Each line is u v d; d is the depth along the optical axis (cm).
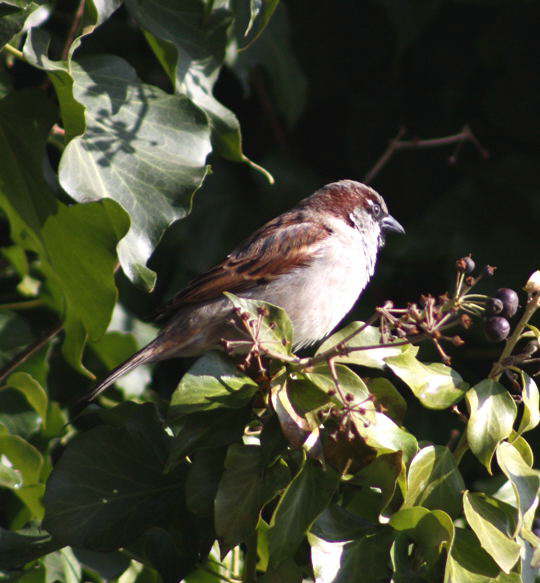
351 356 527
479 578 466
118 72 562
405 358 507
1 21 532
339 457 483
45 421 677
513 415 488
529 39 1019
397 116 1077
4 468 617
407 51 1064
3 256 813
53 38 880
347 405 475
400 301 972
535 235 952
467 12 1039
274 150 1034
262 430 497
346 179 1067
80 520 532
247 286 830
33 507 634
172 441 542
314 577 469
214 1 611
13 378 669
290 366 508
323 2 1032
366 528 489
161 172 536
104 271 552
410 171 1067
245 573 527
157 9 608
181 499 549
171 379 899
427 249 952
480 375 934
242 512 484
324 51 1051
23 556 553
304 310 854
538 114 1030
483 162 1031
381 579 482
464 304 486
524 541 486
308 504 473
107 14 537
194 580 577
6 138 574
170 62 600
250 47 845
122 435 556
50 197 545
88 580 637
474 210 973
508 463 487
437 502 486
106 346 802
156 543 539
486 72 1055
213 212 960
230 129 622
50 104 570
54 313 786
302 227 871
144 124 550
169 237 924
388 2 989
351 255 881
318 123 1072
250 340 521
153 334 830
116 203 497
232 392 504
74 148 515
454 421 897
